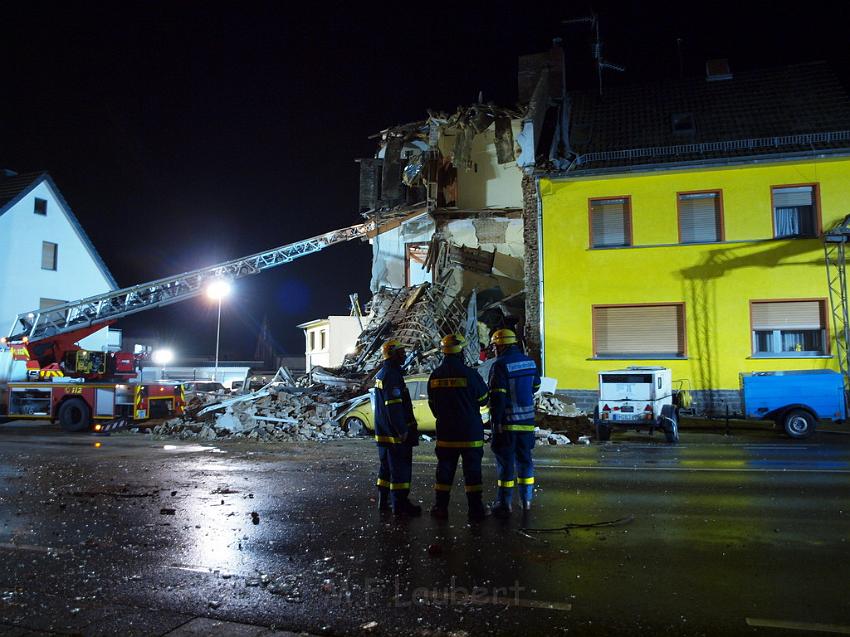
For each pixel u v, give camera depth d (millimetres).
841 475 8719
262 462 10664
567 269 19625
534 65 24438
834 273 17812
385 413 6578
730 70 22984
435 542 5535
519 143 20609
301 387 20719
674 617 3877
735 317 18344
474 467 6254
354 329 36875
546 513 6586
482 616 3943
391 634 3729
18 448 13008
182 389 18469
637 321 19188
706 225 19000
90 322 21891
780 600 4117
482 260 25000
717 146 19094
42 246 27312
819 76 21281
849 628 3684
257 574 4773
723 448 12352
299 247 28609
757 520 6191
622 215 19594
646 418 13344
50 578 4730
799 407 13875
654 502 7090
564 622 3832
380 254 29406
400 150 27906
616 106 22922
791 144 18406
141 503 7301
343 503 7219
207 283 26125
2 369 19250
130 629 3807
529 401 6586
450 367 6375
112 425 16578
